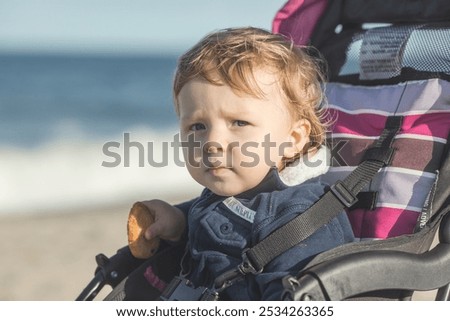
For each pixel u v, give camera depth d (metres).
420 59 3.45
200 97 2.88
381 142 3.24
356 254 2.52
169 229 3.20
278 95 2.93
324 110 3.46
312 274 2.42
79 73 40.50
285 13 3.70
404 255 2.60
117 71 41.78
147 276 3.16
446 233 2.85
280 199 2.86
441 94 3.31
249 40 2.98
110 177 13.31
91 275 7.54
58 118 26.25
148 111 28.73
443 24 3.48
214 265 2.88
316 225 2.77
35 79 37.44
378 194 3.13
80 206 11.66
